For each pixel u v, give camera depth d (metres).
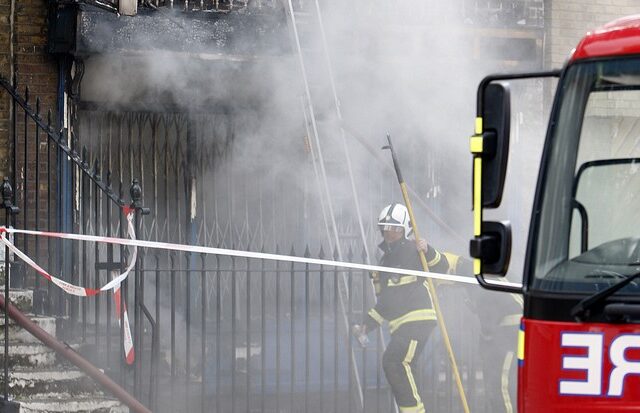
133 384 13.16
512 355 13.05
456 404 15.19
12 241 13.72
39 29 14.71
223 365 14.91
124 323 12.17
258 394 14.46
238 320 15.60
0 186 13.82
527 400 7.01
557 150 7.31
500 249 7.26
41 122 13.19
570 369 6.86
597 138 7.36
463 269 13.03
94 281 14.96
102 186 12.70
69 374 12.07
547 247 7.18
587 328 6.85
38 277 13.30
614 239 7.21
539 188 7.31
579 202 7.26
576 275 7.02
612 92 7.32
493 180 7.20
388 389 14.87
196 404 14.07
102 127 15.21
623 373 6.76
